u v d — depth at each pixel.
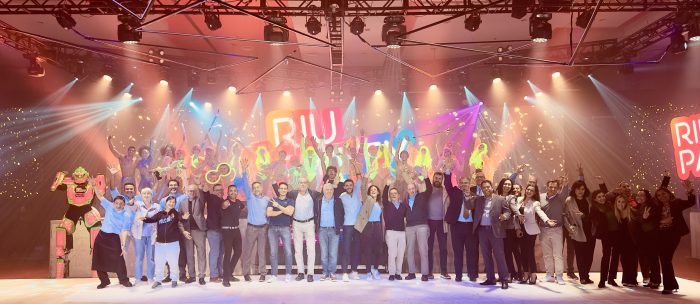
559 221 9.32
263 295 8.35
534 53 16.72
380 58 17.75
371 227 9.87
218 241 9.52
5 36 14.47
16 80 17.62
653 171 18.36
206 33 15.39
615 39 15.57
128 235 9.89
